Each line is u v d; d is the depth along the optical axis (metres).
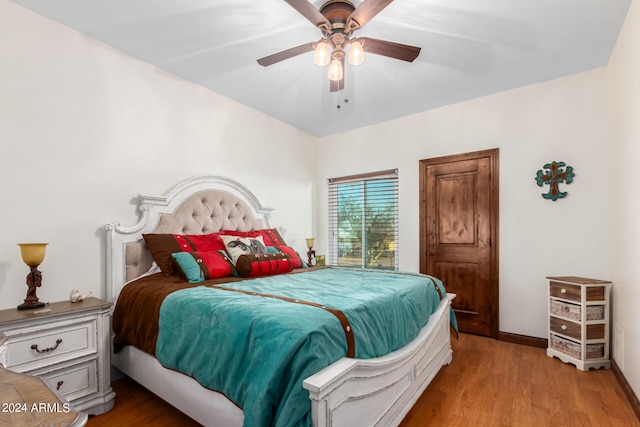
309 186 4.47
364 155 4.19
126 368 2.06
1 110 1.89
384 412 1.55
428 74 2.82
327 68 2.74
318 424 1.08
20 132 1.96
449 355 2.56
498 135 3.20
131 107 2.51
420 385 1.98
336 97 3.32
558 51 2.45
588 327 2.44
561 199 2.87
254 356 1.23
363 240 4.24
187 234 2.73
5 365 1.49
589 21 2.07
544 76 2.87
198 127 3.02
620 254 2.28
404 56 2.07
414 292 2.08
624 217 2.18
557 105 2.90
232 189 3.26
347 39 1.89
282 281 2.26
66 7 1.97
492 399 1.99
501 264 3.15
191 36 2.28
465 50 2.43
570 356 2.53
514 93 3.12
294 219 4.18
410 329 1.88
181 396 1.61
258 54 2.52
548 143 2.94
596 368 2.43
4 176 1.89
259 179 3.68
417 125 3.74
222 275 2.43
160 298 1.85
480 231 3.28
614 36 2.24
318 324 1.27
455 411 1.86
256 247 2.76
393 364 1.59
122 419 1.79
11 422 0.62
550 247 2.91
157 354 1.71
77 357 1.78
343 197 4.46
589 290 2.46
